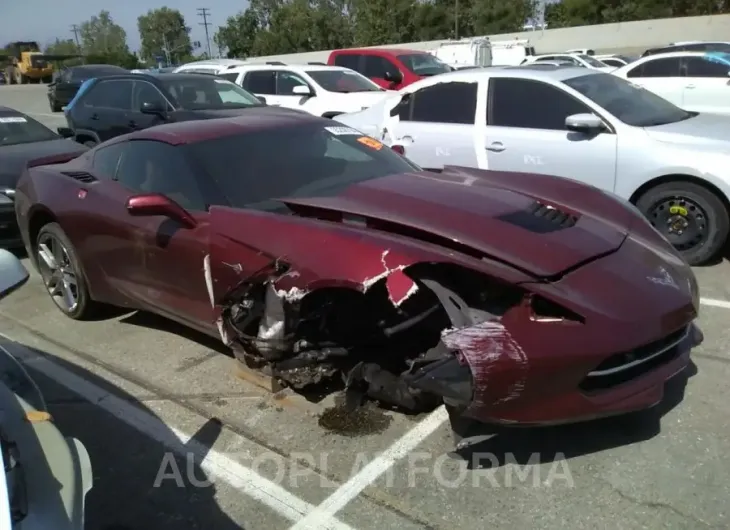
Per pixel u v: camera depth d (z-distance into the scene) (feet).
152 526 8.93
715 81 37.04
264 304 10.61
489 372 8.36
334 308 10.25
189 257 11.82
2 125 24.81
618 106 18.79
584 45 117.08
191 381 12.60
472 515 8.72
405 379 9.09
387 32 195.42
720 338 13.20
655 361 9.54
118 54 230.07
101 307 15.89
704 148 16.88
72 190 14.82
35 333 15.40
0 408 6.72
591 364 8.62
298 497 9.29
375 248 9.39
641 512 8.55
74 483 6.05
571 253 9.51
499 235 9.56
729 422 10.28
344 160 13.57
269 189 12.26
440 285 9.04
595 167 18.24
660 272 9.91
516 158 19.53
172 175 12.82
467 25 196.24
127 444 10.76
